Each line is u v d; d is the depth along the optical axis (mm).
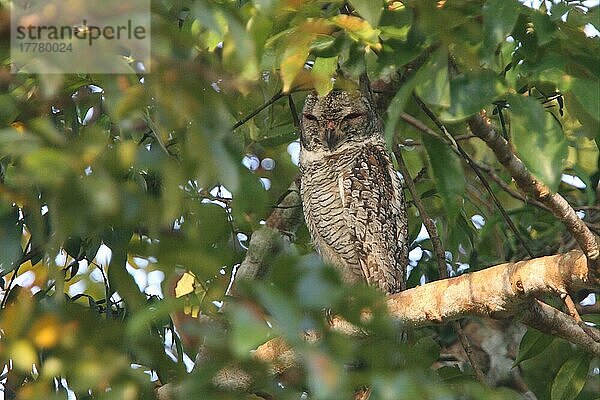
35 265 8078
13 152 4680
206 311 5496
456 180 7477
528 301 7121
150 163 4867
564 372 9070
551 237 11945
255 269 8820
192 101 4844
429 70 5680
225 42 5340
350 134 11062
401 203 11078
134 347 5559
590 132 6633
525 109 5715
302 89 8227
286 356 5723
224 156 4793
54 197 4789
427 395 4484
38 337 5379
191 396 4648
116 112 4867
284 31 6117
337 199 10844
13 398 6676
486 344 12164
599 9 6184
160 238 5078
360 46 6824
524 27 6324
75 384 5230
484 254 12141
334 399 4113
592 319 9953
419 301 7441
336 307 4355
